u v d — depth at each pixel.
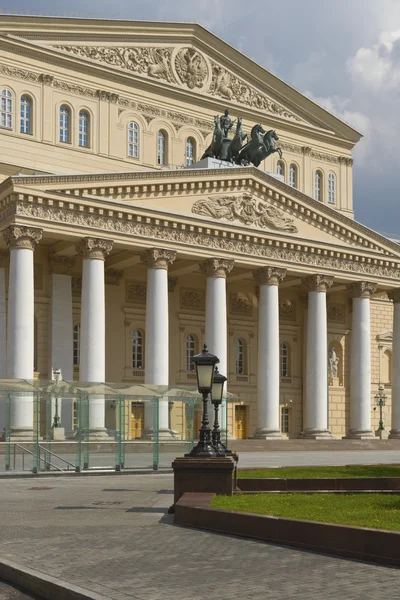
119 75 74.69
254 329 78.44
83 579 13.61
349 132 92.44
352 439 72.12
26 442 44.56
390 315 91.44
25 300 54.81
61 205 57.00
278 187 69.44
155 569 14.48
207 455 24.70
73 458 46.28
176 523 21.06
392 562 14.82
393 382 76.38
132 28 75.81
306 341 76.88
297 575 13.86
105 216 59.19
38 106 70.19
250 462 47.47
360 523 17.47
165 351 61.22
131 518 22.38
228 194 66.62
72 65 72.25
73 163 71.44
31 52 69.94
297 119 88.50
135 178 60.66
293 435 79.62
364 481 28.14
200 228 64.00
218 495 23.67
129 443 49.22
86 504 26.36
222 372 64.06
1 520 22.11
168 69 78.38
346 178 92.00
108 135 73.88
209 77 81.31
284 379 79.75
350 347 78.44
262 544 17.34
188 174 63.78
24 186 55.28
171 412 57.25
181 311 74.00
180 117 78.75
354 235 74.00
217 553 16.16
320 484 28.00
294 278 73.94
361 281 74.12
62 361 63.97
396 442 71.12
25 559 15.67
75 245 59.88
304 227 71.19
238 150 69.75
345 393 83.56
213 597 12.22
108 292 69.81
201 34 80.44
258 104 85.19
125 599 12.13
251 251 67.31
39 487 33.62
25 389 39.91
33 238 55.66
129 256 65.88
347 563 15.00
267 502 22.48
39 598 13.54
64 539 18.34
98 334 57.75
